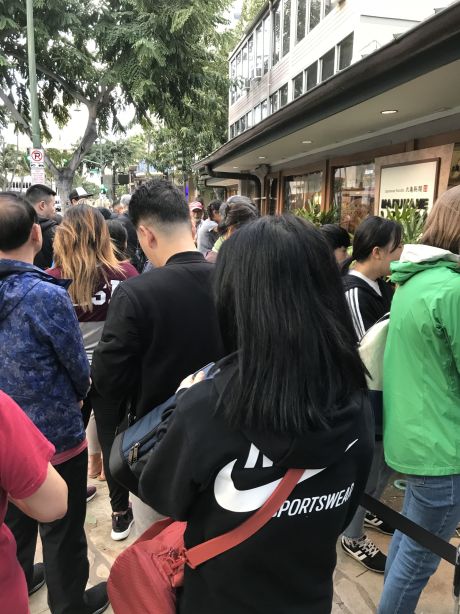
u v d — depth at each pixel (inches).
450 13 108.6
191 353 65.0
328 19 426.0
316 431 33.7
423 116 221.9
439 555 57.6
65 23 523.8
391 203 247.9
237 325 35.4
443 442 61.4
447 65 133.5
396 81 145.6
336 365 35.8
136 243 230.2
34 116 480.4
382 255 98.3
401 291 65.6
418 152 221.9
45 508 43.9
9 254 68.4
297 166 408.5
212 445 34.8
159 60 524.4
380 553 94.6
